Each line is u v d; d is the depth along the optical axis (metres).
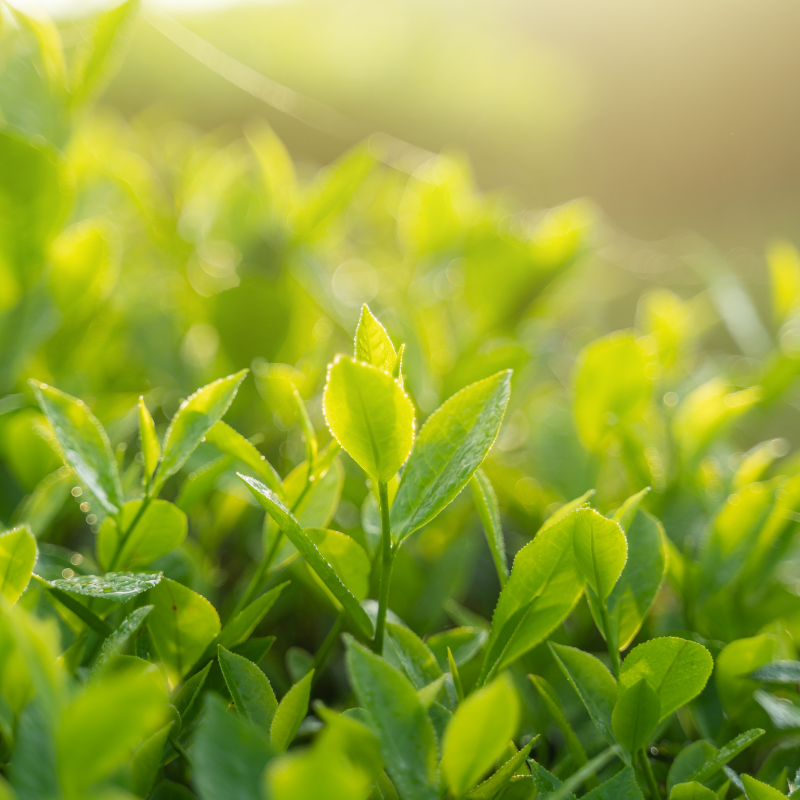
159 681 0.47
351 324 0.77
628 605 0.54
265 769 0.46
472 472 0.51
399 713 0.48
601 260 1.38
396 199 1.28
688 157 3.86
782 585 0.59
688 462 0.67
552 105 4.55
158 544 0.55
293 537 0.51
